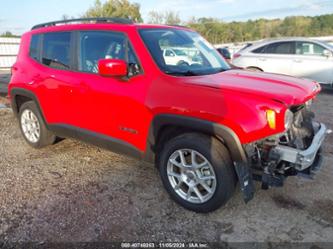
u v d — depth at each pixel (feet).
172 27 12.59
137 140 10.46
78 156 14.20
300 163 8.57
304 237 8.52
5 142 16.38
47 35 13.64
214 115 8.48
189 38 12.56
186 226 9.07
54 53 13.21
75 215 9.59
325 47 28.55
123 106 10.44
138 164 13.19
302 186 11.16
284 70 30.19
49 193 10.89
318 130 10.52
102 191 11.00
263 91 8.80
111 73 9.81
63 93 12.47
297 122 9.61
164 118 9.40
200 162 9.43
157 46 10.71
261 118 8.23
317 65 28.60
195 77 10.02
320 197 10.44
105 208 9.95
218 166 8.80
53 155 14.38
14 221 9.30
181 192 9.92
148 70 10.10
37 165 13.29
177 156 9.80
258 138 8.34
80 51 12.09
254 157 9.05
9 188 11.26
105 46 11.38
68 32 12.65
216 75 10.61
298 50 29.71
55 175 12.29
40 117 14.32
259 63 31.24
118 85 10.58
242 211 9.75
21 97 15.35
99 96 11.09
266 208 9.87
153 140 9.98
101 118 11.35
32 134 15.14
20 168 13.00
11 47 65.82
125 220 9.34
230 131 8.36
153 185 11.37
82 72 11.93
